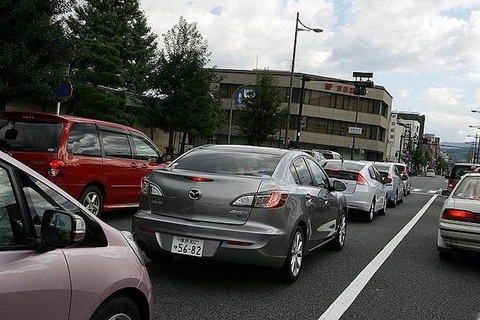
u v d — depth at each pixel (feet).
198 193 17.85
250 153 21.02
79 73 60.13
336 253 27.04
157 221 17.99
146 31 100.78
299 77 225.15
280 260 18.22
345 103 237.86
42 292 7.87
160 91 76.69
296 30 98.78
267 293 18.26
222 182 17.88
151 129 100.17
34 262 7.96
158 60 76.79
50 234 8.21
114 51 63.98
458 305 18.48
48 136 26.08
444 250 25.58
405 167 83.25
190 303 16.51
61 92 40.40
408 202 67.05
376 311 17.11
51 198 9.28
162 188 18.43
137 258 10.68
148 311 10.76
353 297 18.58
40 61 38.04
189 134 97.66
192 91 75.36
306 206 20.18
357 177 40.65
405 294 19.52
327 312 16.57
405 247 30.25
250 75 223.51
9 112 26.91
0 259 7.60
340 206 26.48
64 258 8.58
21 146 25.90
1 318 7.22
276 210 17.94
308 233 20.81
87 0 88.22
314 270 22.52
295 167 21.26
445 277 22.81
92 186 28.32
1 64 34.47
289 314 16.12
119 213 33.99
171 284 18.53
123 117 65.41
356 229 36.88
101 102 61.87
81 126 27.78
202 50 76.64
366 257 26.40
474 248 23.81
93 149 28.37
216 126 108.27
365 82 104.58
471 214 23.86
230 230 17.29
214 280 19.49
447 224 24.47
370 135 244.42
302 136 228.02
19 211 8.33
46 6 36.14
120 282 9.67
